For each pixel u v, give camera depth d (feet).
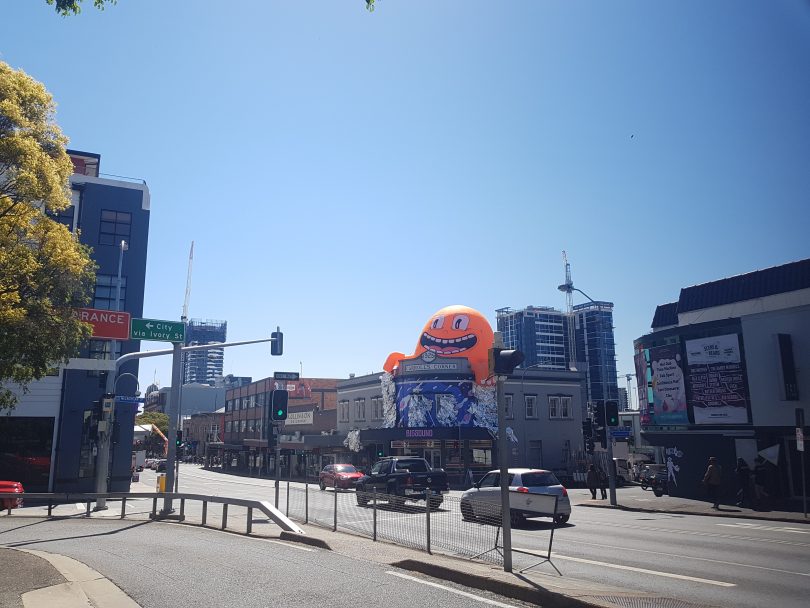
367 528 48.47
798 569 34.94
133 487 139.95
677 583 31.19
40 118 51.47
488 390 148.46
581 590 26.08
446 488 75.20
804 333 74.33
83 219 118.83
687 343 87.20
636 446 193.47
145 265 122.42
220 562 35.42
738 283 88.69
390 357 161.58
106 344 115.96
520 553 39.78
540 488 55.21
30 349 48.65
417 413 145.28
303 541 43.16
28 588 28.12
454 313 155.74
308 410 218.59
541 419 163.53
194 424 364.38
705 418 83.92
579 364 515.91
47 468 107.96
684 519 62.13
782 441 76.48
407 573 31.65
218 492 114.52
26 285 49.06
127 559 37.14
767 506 67.56
